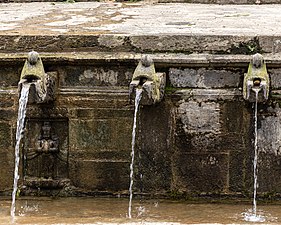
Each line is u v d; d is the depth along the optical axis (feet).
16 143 31.60
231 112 32.48
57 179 33.47
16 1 58.85
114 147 33.06
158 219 29.58
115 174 33.12
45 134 33.27
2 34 33.30
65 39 33.04
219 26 37.78
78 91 32.91
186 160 32.86
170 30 35.19
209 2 57.62
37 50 33.14
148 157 33.01
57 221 29.17
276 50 32.42
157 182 33.06
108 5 55.16
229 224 28.66
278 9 51.93
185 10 50.47
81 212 30.76
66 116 33.09
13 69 33.06
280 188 32.58
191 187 32.94
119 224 28.45
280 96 32.19
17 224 28.76
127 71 32.63
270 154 32.50
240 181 32.76
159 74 31.78
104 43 32.96
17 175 32.48
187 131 32.78
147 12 48.29
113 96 32.73
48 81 31.76
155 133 32.86
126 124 32.89
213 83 32.50
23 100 30.63
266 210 31.14
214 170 32.78
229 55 32.40
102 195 33.30
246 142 32.55
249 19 42.63
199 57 32.14
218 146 32.68
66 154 33.37
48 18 43.16
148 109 32.71
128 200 32.83
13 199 31.17
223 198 32.86
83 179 33.30
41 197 33.37
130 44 32.91
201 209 31.24
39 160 33.45
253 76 30.81
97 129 33.01
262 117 32.35
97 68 32.76
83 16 44.62
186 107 32.65
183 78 32.60
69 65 32.76
